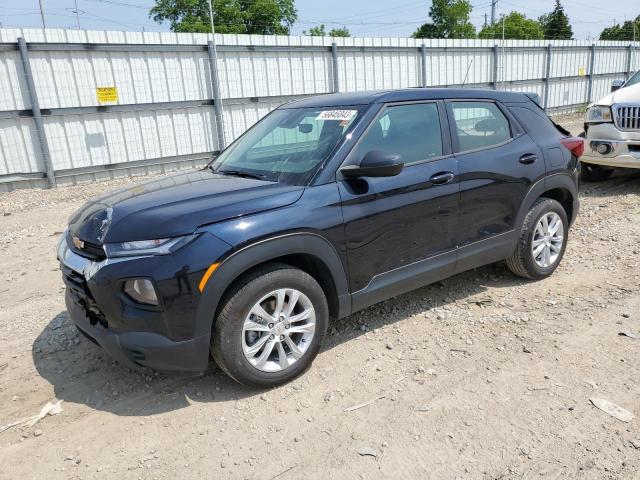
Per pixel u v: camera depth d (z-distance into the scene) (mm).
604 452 2580
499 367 3357
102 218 3111
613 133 7637
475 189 4000
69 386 3365
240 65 13070
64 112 10805
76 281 3086
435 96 3998
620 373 3229
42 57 10406
